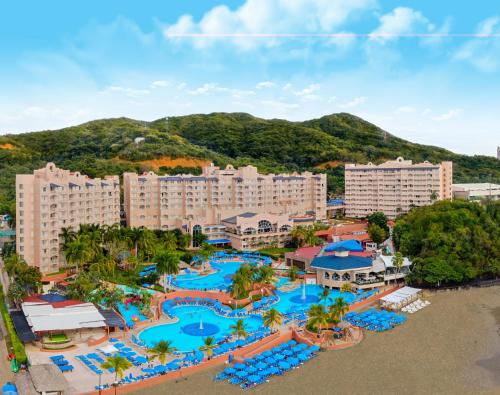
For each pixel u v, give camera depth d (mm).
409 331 127875
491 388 96500
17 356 100062
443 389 95875
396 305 147750
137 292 149625
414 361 109000
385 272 172875
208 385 95750
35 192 169750
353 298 153750
